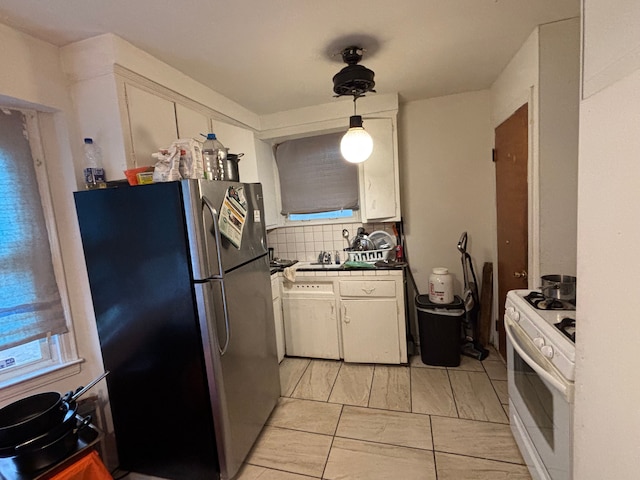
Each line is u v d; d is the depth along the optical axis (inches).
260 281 78.2
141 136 66.8
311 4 53.7
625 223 27.3
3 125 58.6
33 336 61.7
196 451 61.5
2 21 53.2
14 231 59.9
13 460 45.8
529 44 70.2
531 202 74.0
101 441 68.1
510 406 67.6
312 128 110.7
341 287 105.2
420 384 92.8
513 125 82.8
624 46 26.5
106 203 58.9
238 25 58.8
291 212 124.9
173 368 60.1
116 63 60.7
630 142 26.2
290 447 71.7
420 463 65.1
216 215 58.2
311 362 110.4
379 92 102.0
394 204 108.8
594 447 33.8
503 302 99.3
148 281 58.8
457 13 59.4
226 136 91.7
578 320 36.3
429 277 109.7
